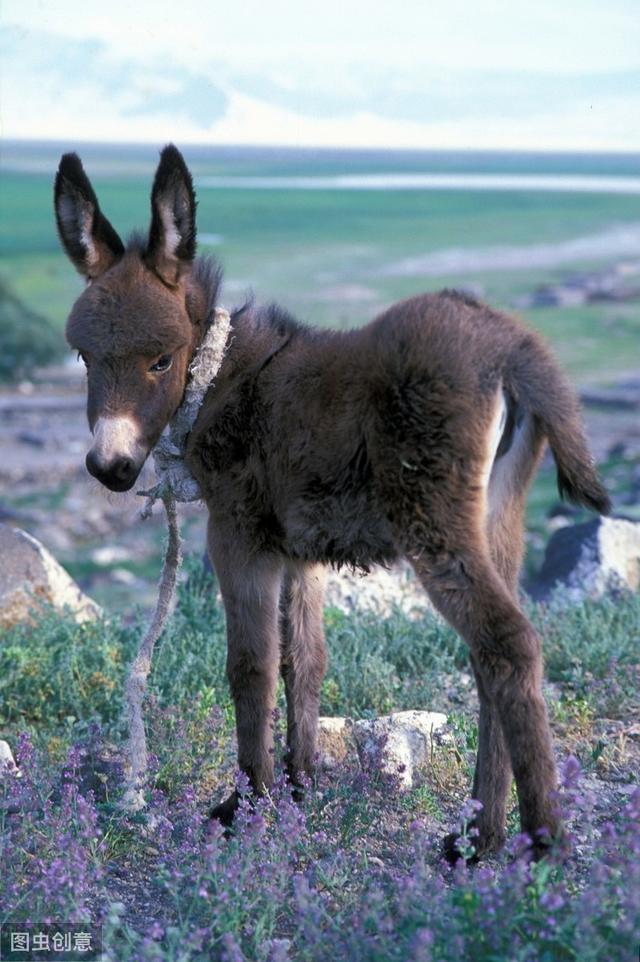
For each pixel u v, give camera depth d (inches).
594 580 468.1
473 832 242.4
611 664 368.2
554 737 328.8
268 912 226.4
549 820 230.4
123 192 6865.2
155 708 319.6
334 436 254.1
